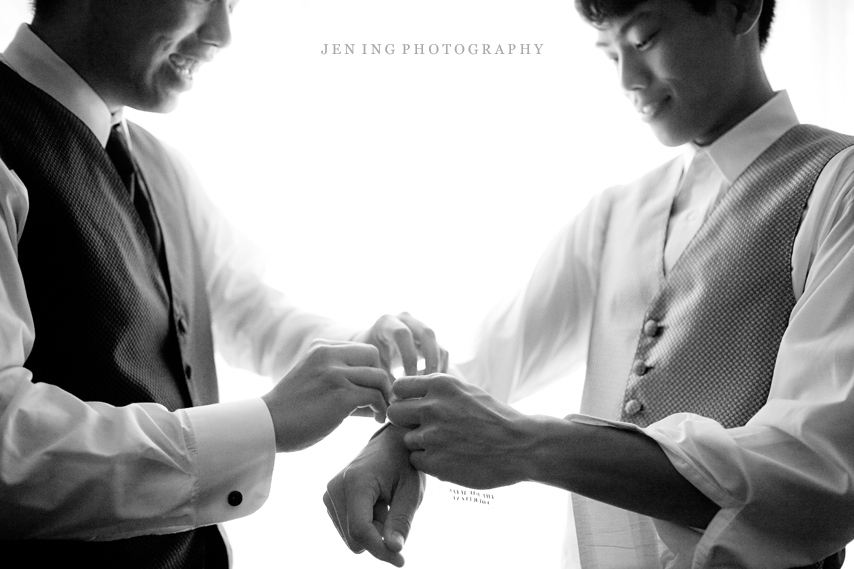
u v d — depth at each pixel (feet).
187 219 4.46
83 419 3.50
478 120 6.13
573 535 4.17
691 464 3.47
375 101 6.13
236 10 6.05
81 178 3.86
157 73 3.96
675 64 3.78
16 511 3.40
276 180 6.07
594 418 3.66
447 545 5.78
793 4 6.13
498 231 6.09
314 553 5.87
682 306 3.85
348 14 6.13
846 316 3.46
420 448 3.75
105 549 3.68
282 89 6.08
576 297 4.40
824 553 3.45
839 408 3.40
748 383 3.69
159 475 3.55
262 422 3.71
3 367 3.48
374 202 6.11
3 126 3.77
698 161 4.07
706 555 3.43
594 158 6.11
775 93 4.00
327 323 4.60
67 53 3.92
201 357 4.33
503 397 4.42
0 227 3.54
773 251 3.71
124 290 3.85
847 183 3.60
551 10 6.13
